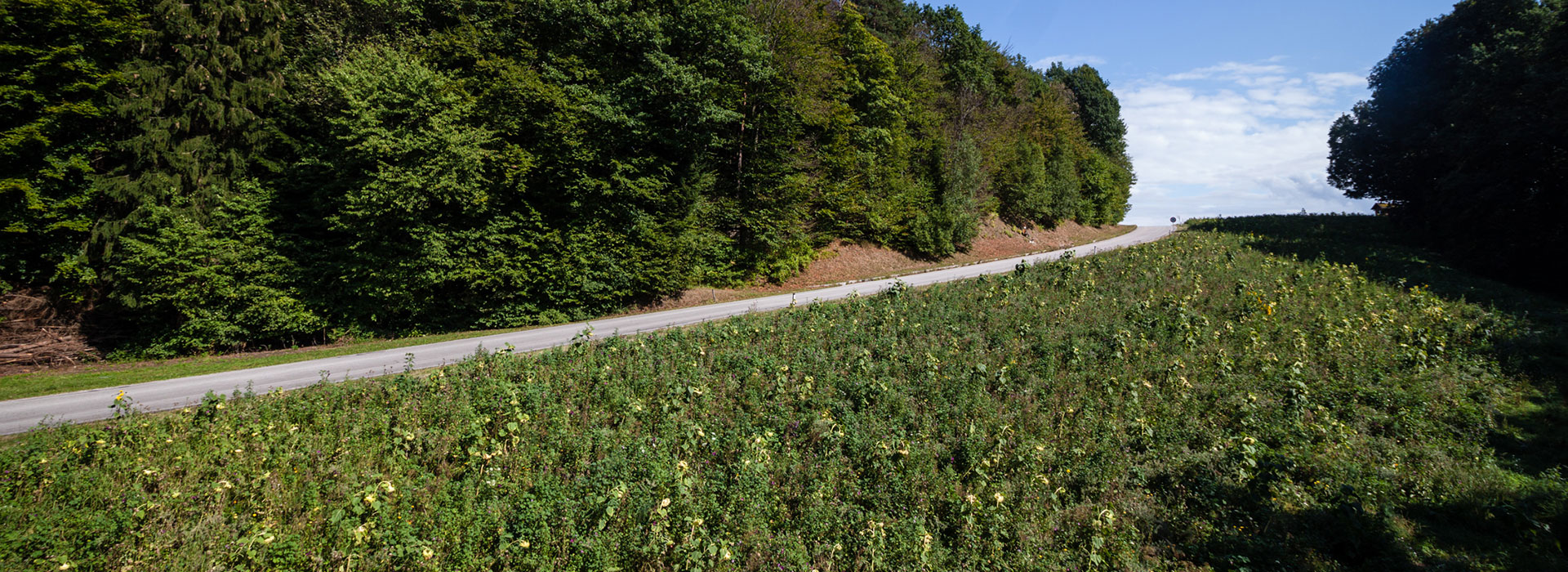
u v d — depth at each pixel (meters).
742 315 21.83
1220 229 39.41
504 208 24.48
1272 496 9.10
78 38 19.42
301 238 22.53
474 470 8.83
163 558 6.71
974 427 10.52
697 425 10.24
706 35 27.58
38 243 19.58
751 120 31.17
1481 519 8.61
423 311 22.97
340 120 20.75
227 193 21.61
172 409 12.48
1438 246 31.94
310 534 7.25
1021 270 25.58
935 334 16.70
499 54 25.59
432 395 11.85
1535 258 25.38
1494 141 25.86
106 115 19.91
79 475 8.37
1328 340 15.73
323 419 10.70
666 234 27.22
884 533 7.50
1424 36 34.91
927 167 41.66
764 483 8.32
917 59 42.59
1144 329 16.91
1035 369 14.12
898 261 38.47
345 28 25.50
